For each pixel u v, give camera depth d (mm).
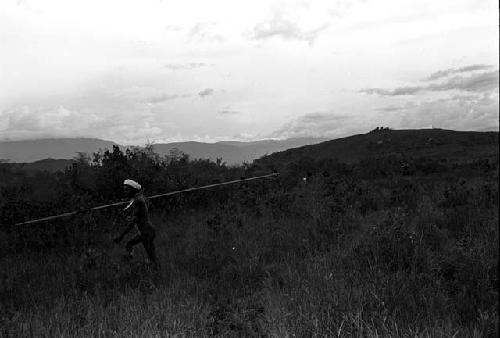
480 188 12398
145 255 8172
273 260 7359
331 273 5492
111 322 4809
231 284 6395
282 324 4207
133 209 7281
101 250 8383
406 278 5336
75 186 12164
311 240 8266
